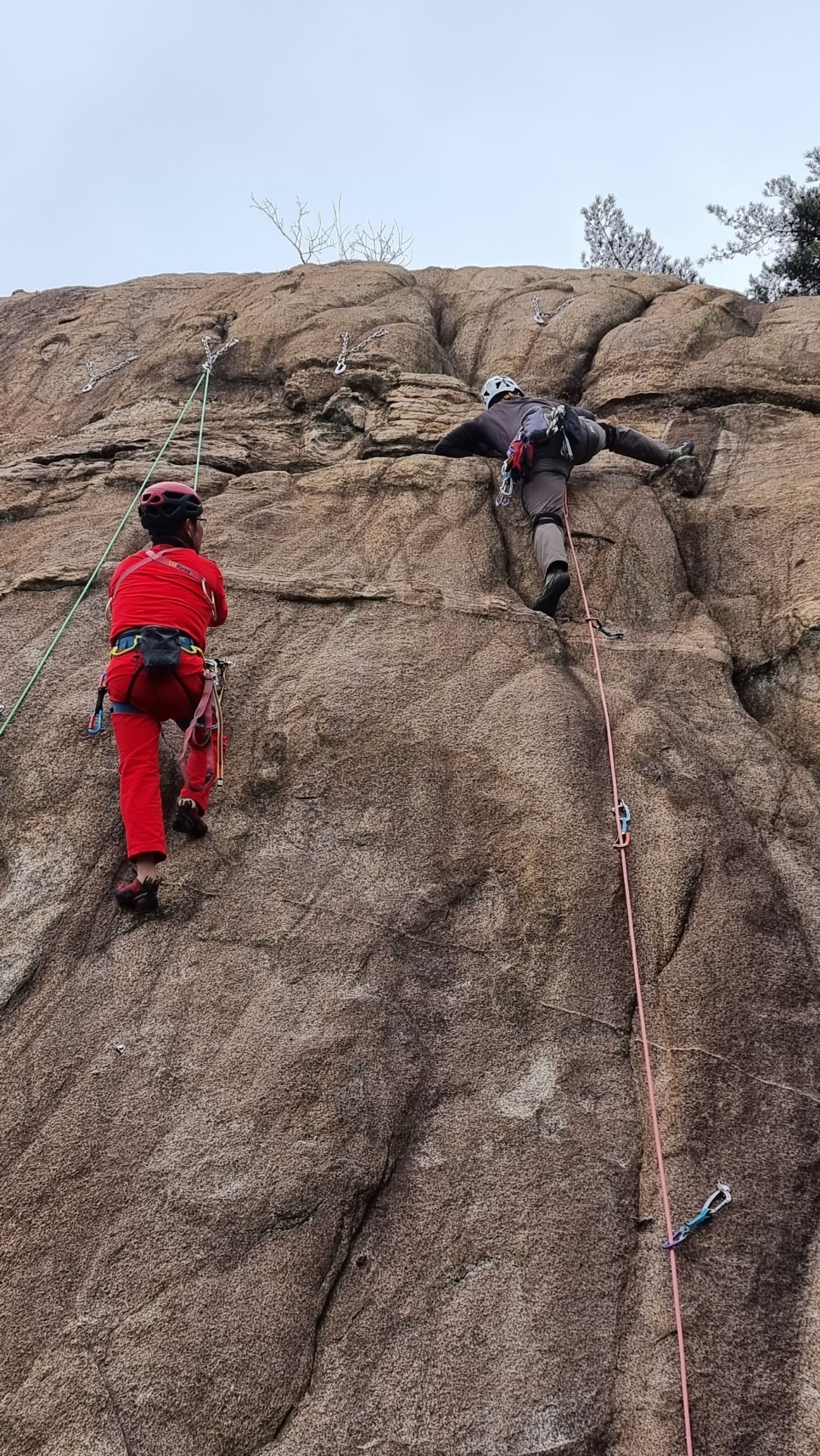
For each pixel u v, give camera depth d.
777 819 4.44
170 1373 2.88
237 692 4.68
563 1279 3.11
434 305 8.53
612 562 5.55
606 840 4.15
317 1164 3.25
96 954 3.77
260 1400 2.87
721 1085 3.52
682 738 4.62
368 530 5.63
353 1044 3.53
